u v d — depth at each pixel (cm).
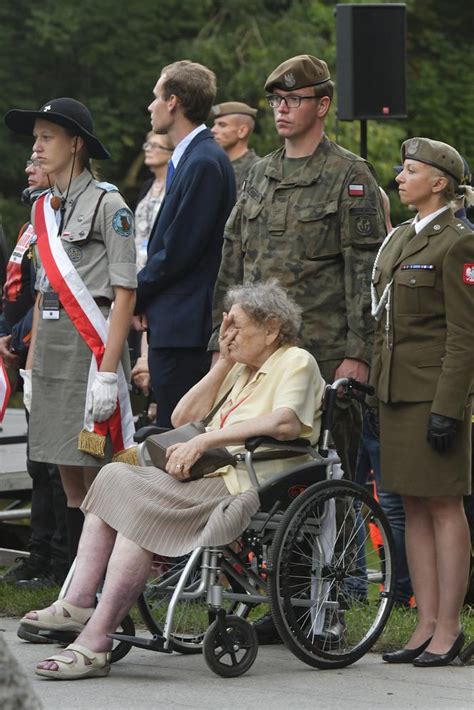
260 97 4825
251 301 1470
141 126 4916
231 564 1414
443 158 1423
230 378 1516
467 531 1433
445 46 5372
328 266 1584
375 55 2362
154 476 1420
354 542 1474
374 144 4647
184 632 1494
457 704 1263
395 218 4709
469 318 1395
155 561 1487
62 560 1855
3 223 4716
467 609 1675
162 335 1766
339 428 1570
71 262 1611
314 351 1580
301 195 1591
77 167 1636
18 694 725
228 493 1413
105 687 1334
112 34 4906
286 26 4938
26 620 1427
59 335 1611
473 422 1652
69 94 4916
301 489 1430
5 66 4831
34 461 1777
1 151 4766
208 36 5009
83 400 1602
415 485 1414
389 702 1271
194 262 1755
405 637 1517
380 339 1458
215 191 1748
